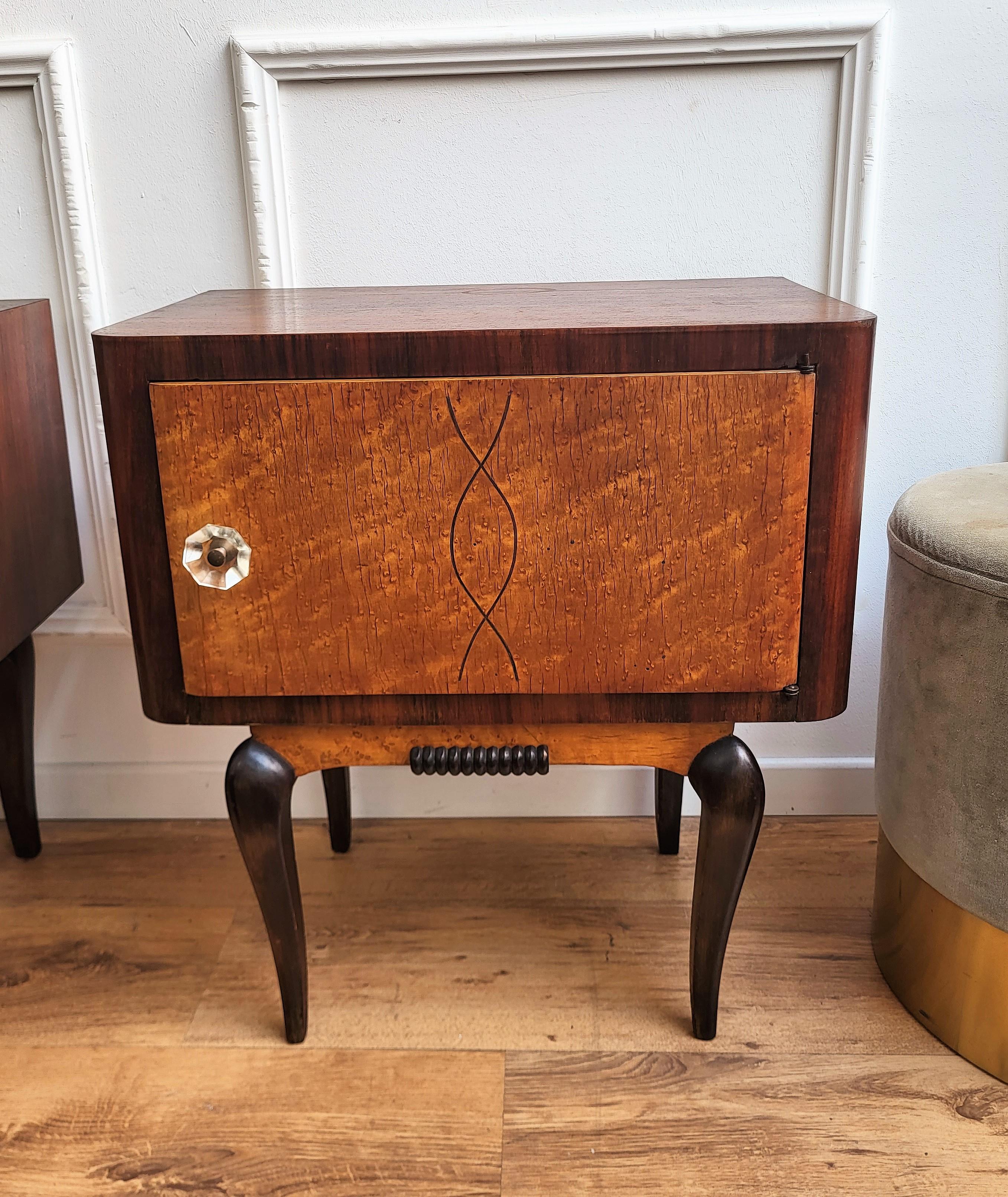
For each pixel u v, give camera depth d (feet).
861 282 3.89
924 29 3.65
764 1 3.65
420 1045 3.31
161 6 3.75
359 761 3.02
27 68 3.80
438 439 2.55
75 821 4.69
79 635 4.42
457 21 3.73
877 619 4.32
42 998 3.56
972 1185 2.79
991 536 2.89
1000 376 4.01
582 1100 3.09
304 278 4.03
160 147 3.90
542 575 2.66
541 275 4.00
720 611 2.68
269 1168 2.89
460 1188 2.81
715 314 2.66
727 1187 2.79
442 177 3.90
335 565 2.67
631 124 3.81
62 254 4.00
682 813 4.65
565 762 2.97
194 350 2.53
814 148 3.81
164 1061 3.27
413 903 4.04
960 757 2.98
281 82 3.81
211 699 2.85
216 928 3.93
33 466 3.84
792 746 4.52
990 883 2.98
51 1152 2.95
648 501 2.58
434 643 2.73
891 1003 3.47
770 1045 3.28
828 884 4.10
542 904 4.03
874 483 4.16
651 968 3.66
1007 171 3.78
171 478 2.62
